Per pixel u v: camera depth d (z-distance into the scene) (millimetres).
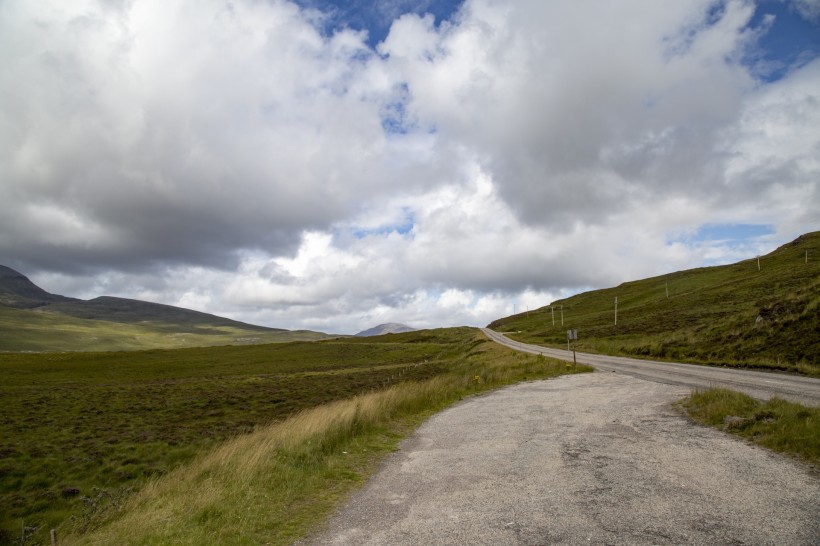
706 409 11828
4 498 16062
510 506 6410
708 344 31609
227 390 45406
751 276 98250
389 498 7234
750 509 5785
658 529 5324
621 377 23172
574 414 13672
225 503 7289
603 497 6504
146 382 58594
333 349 110062
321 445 10766
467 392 21719
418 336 141750
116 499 10000
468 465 8852
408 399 17500
